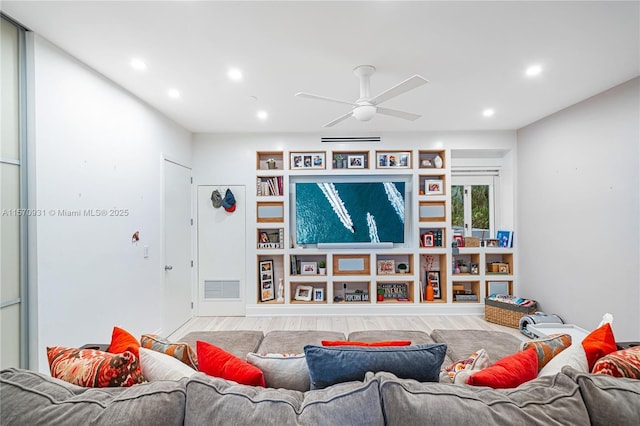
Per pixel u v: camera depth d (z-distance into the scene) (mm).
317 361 1164
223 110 3514
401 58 2377
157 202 3484
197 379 1046
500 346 2277
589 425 978
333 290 4613
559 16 1874
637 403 1005
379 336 2471
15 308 1917
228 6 1764
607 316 1748
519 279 4406
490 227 4824
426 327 3957
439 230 4660
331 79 2727
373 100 2459
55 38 2061
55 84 2143
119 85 2826
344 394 1002
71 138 2279
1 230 1849
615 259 2941
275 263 4695
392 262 4582
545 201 3873
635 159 2754
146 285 3240
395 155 4547
